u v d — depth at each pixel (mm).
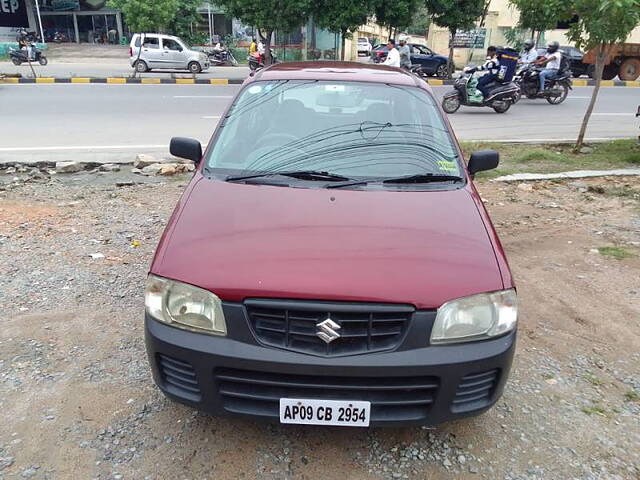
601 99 15430
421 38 37906
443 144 3270
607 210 6023
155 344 2242
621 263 4621
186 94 14352
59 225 5090
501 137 9766
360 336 2121
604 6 7031
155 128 9625
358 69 3908
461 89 12430
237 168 3045
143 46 20359
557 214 5879
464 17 20406
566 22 8438
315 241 2352
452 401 2205
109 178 6766
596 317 3750
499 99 12250
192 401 2256
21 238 4730
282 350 2113
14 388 2777
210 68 24953
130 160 7535
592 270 4488
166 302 2240
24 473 2266
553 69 13953
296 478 2303
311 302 2115
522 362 3195
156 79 17453
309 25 25219
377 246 2342
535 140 9406
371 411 2199
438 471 2359
